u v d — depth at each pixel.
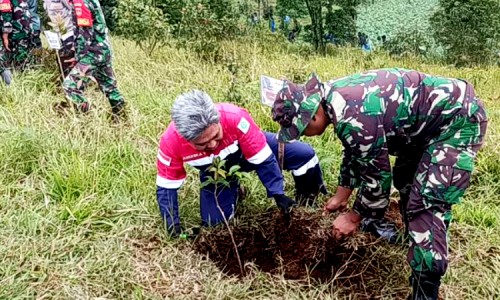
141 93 5.61
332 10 13.61
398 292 3.13
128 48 7.97
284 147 3.61
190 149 3.25
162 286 3.19
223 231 3.54
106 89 5.15
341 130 2.54
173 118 2.94
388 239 3.46
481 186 4.16
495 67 10.28
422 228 2.70
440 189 2.63
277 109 2.57
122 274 3.24
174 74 6.34
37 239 3.49
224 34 8.49
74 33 4.89
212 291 3.13
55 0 5.27
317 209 3.76
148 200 3.85
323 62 8.33
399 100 2.57
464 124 2.62
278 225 3.58
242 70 6.31
